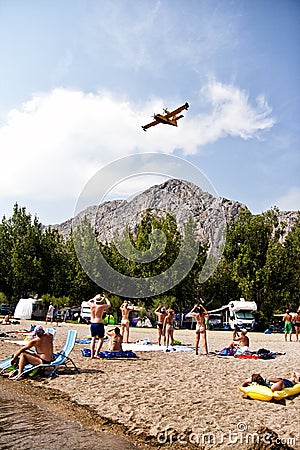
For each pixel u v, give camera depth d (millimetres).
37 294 45719
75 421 6414
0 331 21391
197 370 10492
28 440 5535
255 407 7160
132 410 6914
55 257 47250
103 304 12250
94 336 12039
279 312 40812
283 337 26031
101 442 5594
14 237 48688
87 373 9703
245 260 41312
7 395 7754
